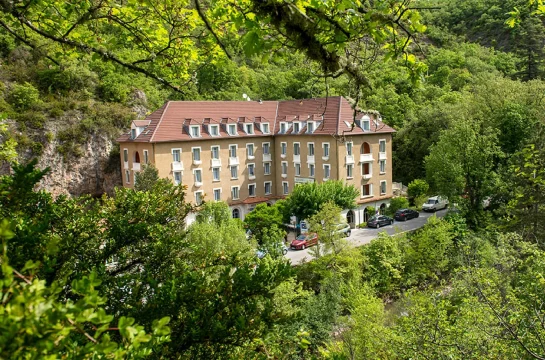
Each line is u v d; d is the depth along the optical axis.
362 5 4.02
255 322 4.61
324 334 18.38
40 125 39.88
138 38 6.26
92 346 2.28
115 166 43.66
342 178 37.53
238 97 55.69
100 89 46.31
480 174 29.91
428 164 38.12
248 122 41.62
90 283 2.24
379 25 4.00
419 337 10.86
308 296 19.77
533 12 7.36
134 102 47.34
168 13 5.95
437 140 45.09
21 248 4.30
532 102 35.97
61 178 40.94
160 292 4.75
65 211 6.10
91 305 2.15
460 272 14.36
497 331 10.09
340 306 20.05
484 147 30.42
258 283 4.89
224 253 6.48
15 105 40.44
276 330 5.22
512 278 14.95
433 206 39.75
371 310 16.02
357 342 15.47
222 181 40.28
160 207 6.86
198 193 38.94
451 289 16.34
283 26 3.99
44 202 6.00
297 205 33.38
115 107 45.09
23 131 39.12
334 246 23.48
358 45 4.57
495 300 11.33
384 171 40.06
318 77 4.75
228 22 5.80
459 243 22.86
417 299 13.77
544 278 9.51
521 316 9.35
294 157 41.31
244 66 63.38
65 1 5.85
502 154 30.50
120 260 6.24
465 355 9.78
